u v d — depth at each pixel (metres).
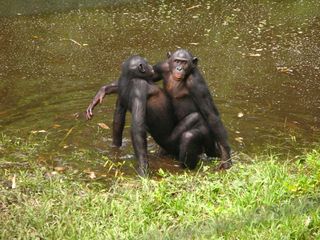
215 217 9.02
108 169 11.17
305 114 13.75
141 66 11.22
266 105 14.19
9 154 11.52
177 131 11.45
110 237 8.59
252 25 20.09
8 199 9.64
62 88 14.94
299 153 11.81
